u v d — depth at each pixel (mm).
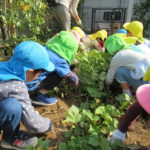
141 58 2305
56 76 2209
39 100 2199
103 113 1917
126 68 2350
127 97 2248
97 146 1485
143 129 1990
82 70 2799
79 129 1781
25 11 3449
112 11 10273
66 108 2230
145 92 1316
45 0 4332
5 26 3445
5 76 1477
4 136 1605
